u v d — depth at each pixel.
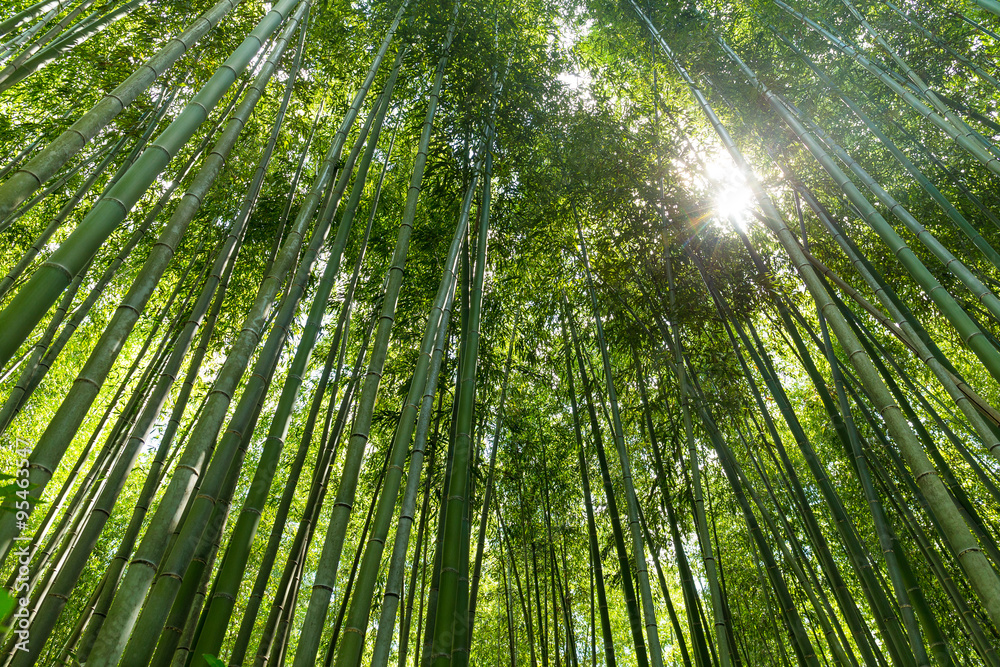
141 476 6.37
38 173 1.73
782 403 4.17
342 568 6.83
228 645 6.46
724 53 5.73
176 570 1.81
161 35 4.85
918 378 5.94
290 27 3.17
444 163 4.75
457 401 3.69
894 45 5.47
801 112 5.08
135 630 1.67
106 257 5.23
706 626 5.18
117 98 2.07
